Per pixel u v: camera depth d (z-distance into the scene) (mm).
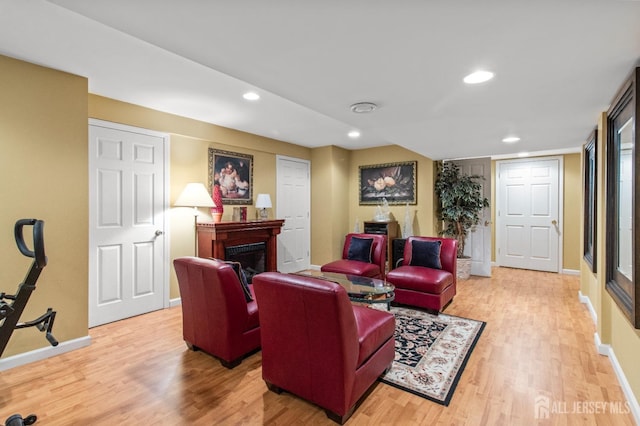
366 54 1670
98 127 3102
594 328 3080
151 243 3549
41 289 2449
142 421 1776
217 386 2113
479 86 2098
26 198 2361
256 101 3260
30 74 2373
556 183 5582
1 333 1465
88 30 1965
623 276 2102
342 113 2730
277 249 5188
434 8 1263
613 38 1474
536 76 1928
